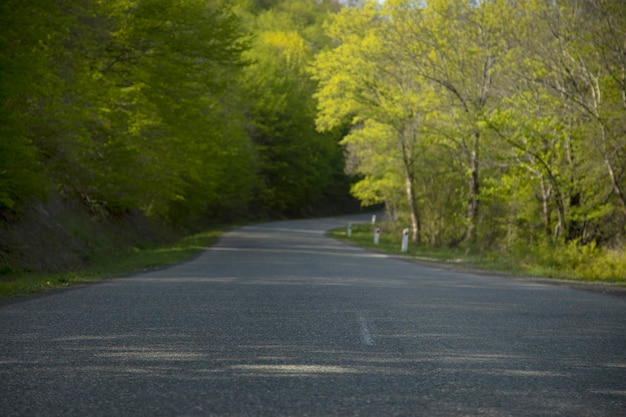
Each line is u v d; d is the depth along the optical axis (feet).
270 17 434.30
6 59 66.08
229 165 239.71
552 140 113.19
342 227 284.00
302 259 110.42
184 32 104.53
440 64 144.15
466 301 55.42
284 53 378.94
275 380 26.84
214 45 106.11
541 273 91.30
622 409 24.02
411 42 147.23
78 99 86.53
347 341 35.68
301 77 376.27
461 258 130.93
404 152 178.09
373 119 173.27
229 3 122.62
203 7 108.78
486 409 23.52
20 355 30.68
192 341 34.76
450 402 24.30
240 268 87.40
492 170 151.84
